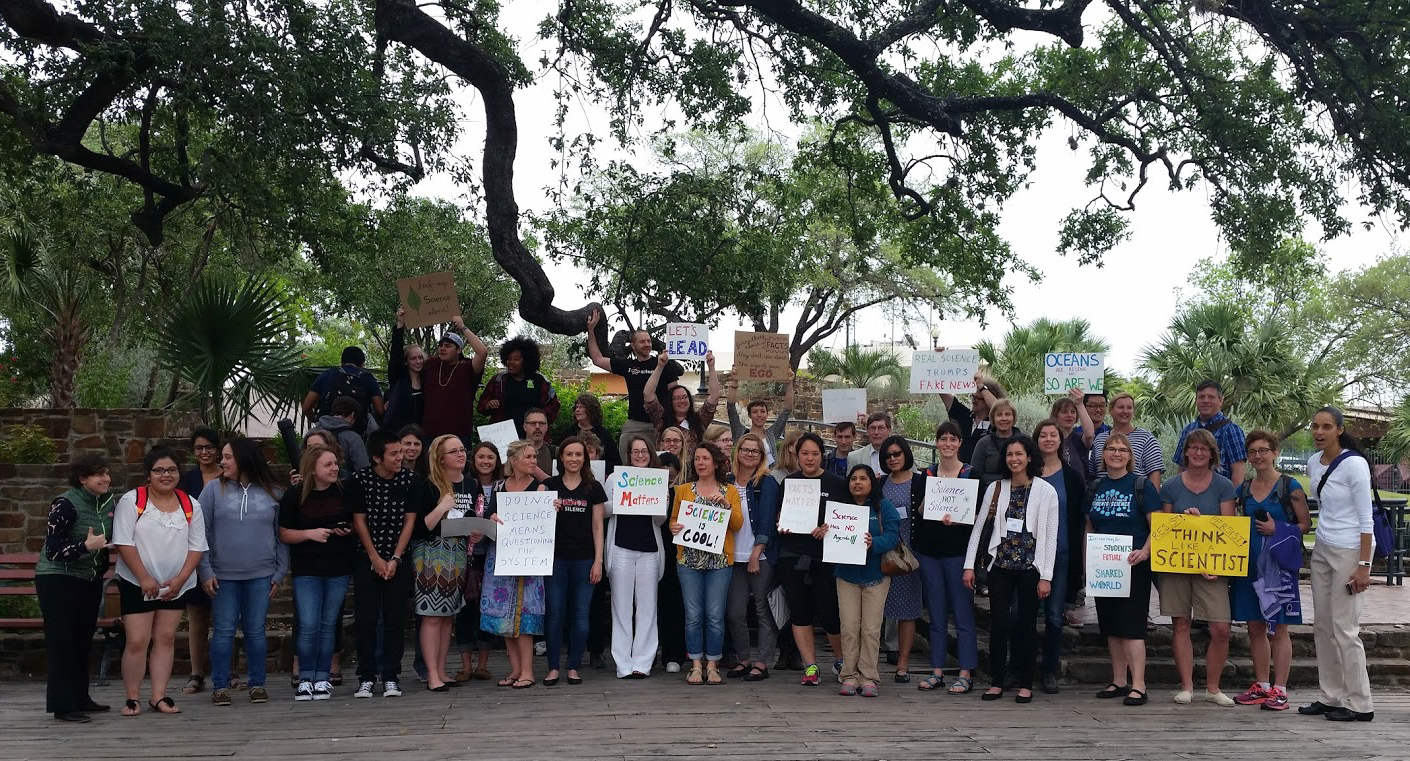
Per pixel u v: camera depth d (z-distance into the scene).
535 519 8.46
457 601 8.55
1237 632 9.38
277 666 10.12
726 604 9.01
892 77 15.45
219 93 11.69
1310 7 14.41
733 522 8.78
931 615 8.66
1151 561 7.92
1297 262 16.72
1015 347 28.39
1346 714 7.40
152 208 14.20
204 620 8.87
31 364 18.84
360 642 8.25
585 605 8.84
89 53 11.15
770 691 8.40
